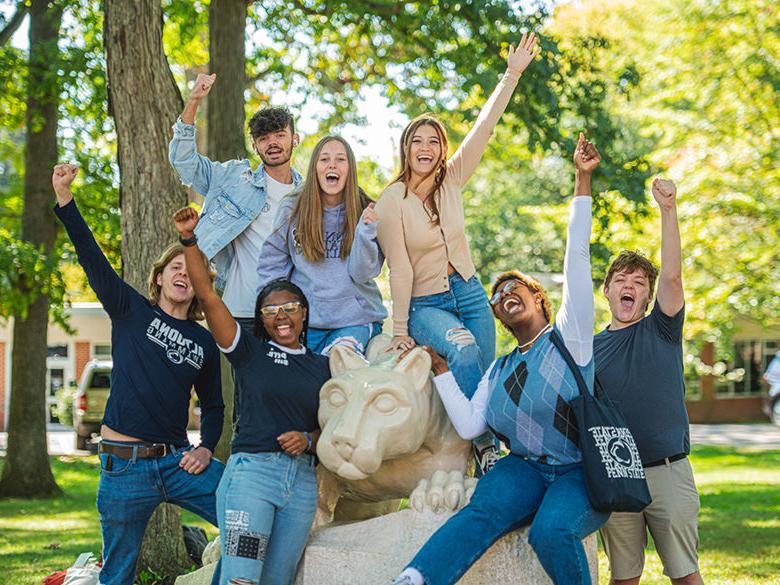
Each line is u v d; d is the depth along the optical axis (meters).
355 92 14.21
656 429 4.32
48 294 12.73
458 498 4.05
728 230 15.20
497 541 3.88
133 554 4.50
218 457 8.12
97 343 28.39
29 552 9.15
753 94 15.42
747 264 15.11
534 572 3.87
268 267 4.66
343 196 4.58
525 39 4.80
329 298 4.57
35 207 13.20
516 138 15.41
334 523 4.49
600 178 10.52
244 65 8.97
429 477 4.30
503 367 4.00
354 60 13.47
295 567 4.15
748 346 29.27
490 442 4.40
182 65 14.31
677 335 4.41
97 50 12.24
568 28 18.53
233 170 5.23
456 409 4.09
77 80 12.45
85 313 28.19
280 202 4.69
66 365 28.31
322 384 4.11
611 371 4.39
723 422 28.89
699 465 16.12
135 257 7.07
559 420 3.79
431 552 3.66
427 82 13.01
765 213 14.90
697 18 15.59
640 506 3.65
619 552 4.52
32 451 13.57
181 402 4.39
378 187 17.02
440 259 4.58
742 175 15.05
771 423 27.67
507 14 9.98
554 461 3.84
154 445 4.31
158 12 7.05
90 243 4.23
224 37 8.85
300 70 13.75
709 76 15.72
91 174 13.35
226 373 8.15
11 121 14.19
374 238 4.33
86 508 12.41
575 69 10.78
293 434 3.94
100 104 12.45
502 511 3.77
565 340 3.83
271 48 13.06
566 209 17.12
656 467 4.35
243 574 3.85
